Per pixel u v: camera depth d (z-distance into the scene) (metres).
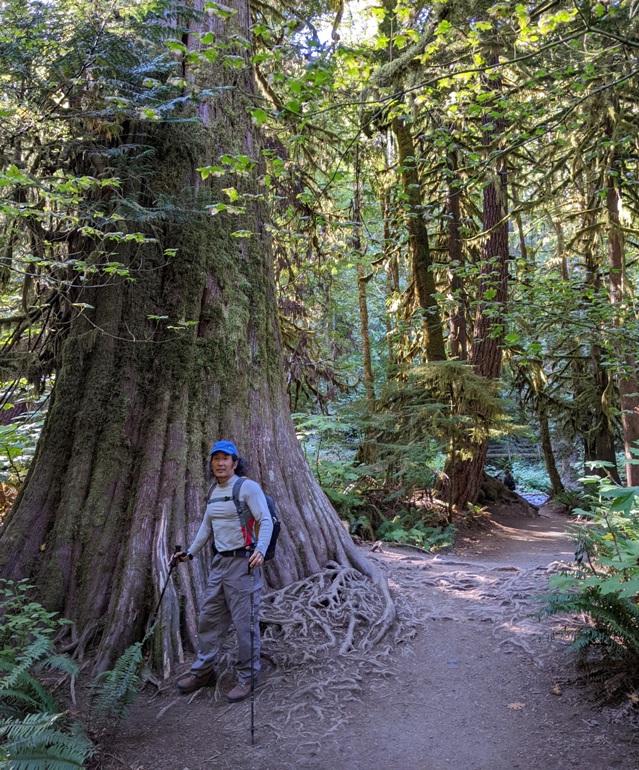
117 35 4.93
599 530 5.79
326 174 10.32
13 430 7.18
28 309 6.75
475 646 4.89
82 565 4.99
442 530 11.13
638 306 9.25
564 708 3.84
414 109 8.72
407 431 11.31
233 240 6.33
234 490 4.09
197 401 5.68
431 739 3.59
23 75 4.76
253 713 3.64
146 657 4.50
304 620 4.86
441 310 12.94
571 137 11.21
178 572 4.88
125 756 3.43
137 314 5.76
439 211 14.89
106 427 5.43
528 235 19.06
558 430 19.12
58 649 4.56
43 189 4.33
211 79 6.40
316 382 12.33
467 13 8.66
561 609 4.10
